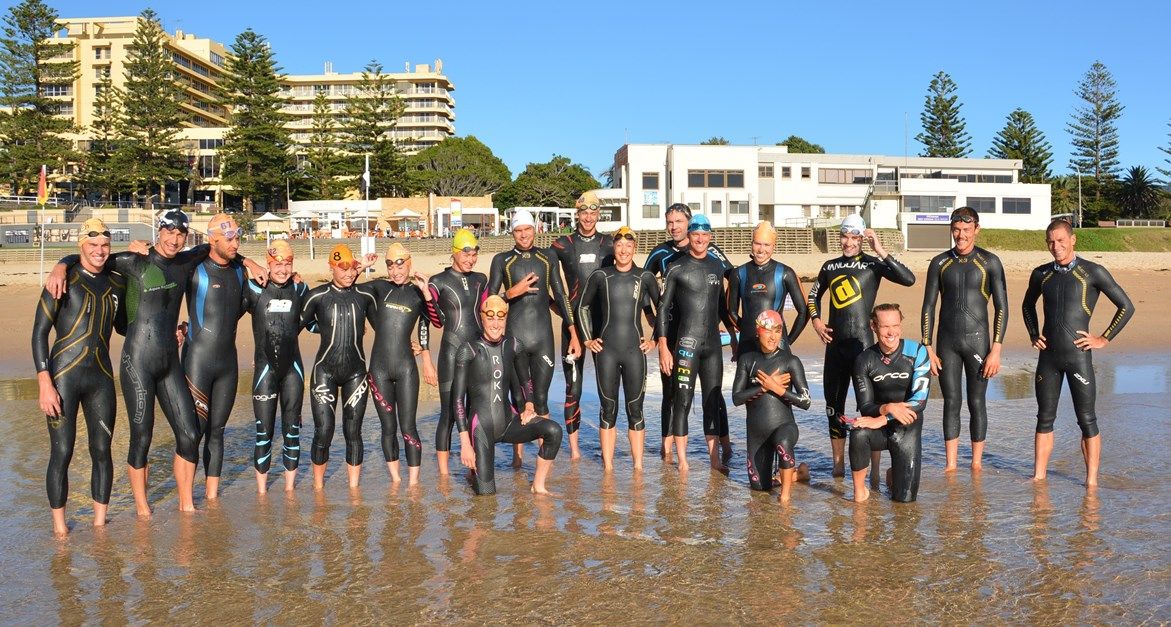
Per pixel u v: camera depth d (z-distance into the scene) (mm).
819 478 7891
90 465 8445
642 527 6391
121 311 6773
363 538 6180
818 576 5352
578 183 82188
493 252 45406
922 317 8086
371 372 7746
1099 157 82000
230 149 69688
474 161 86250
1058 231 7414
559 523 6512
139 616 4859
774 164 61656
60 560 5777
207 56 101688
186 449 6840
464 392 7285
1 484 7727
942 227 59094
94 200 74750
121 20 92812
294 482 7688
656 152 59844
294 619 4793
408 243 46188
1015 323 20844
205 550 5953
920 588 5141
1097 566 5445
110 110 71875
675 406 8211
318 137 74125
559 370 16047
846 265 8078
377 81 75000
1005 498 7035
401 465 8625
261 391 7402
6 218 61719
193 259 7027
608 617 4785
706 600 5000
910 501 6949
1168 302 24172
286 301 7363
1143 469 7863
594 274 8289
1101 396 11922
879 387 7051
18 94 68375
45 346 6188
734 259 40312
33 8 68312
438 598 5066
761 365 7289
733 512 6762
